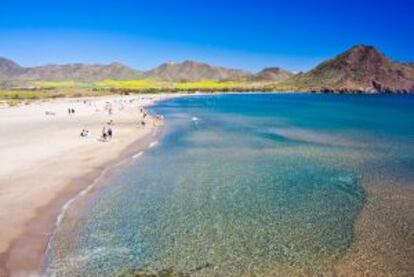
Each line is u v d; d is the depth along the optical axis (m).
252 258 16.70
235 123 67.81
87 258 16.52
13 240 17.70
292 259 16.61
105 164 32.50
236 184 27.34
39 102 114.38
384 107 119.50
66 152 36.31
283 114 88.62
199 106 118.00
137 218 20.97
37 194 23.88
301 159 35.53
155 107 112.25
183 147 41.78
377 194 24.97
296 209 22.39
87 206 22.50
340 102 151.38
